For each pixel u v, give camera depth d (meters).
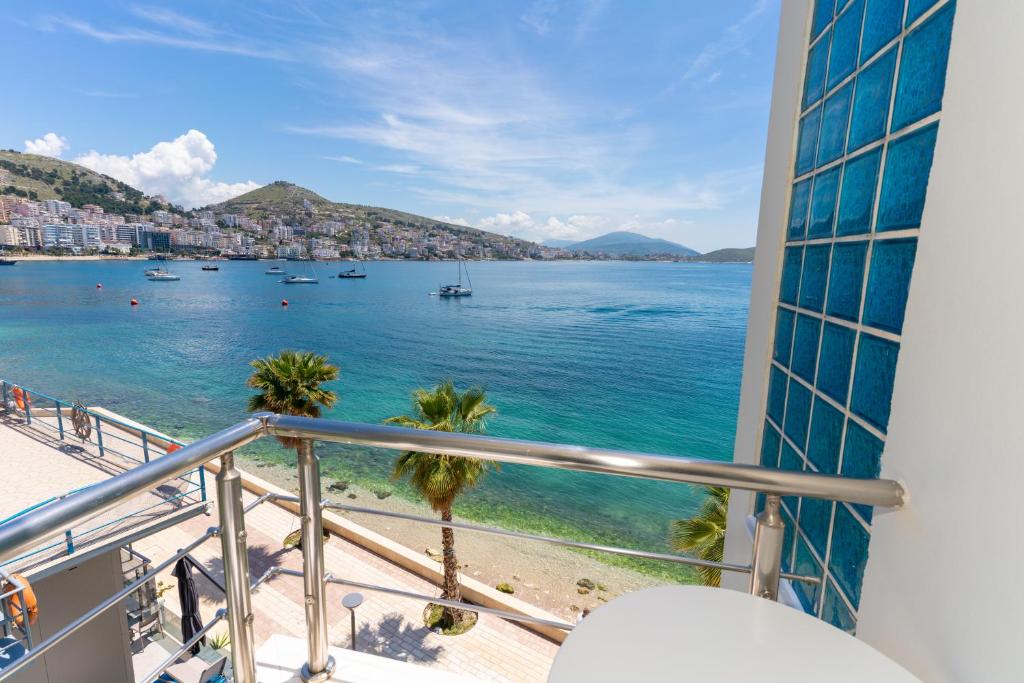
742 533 2.00
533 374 41.00
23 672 4.37
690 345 51.06
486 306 76.06
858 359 1.13
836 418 1.23
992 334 0.63
